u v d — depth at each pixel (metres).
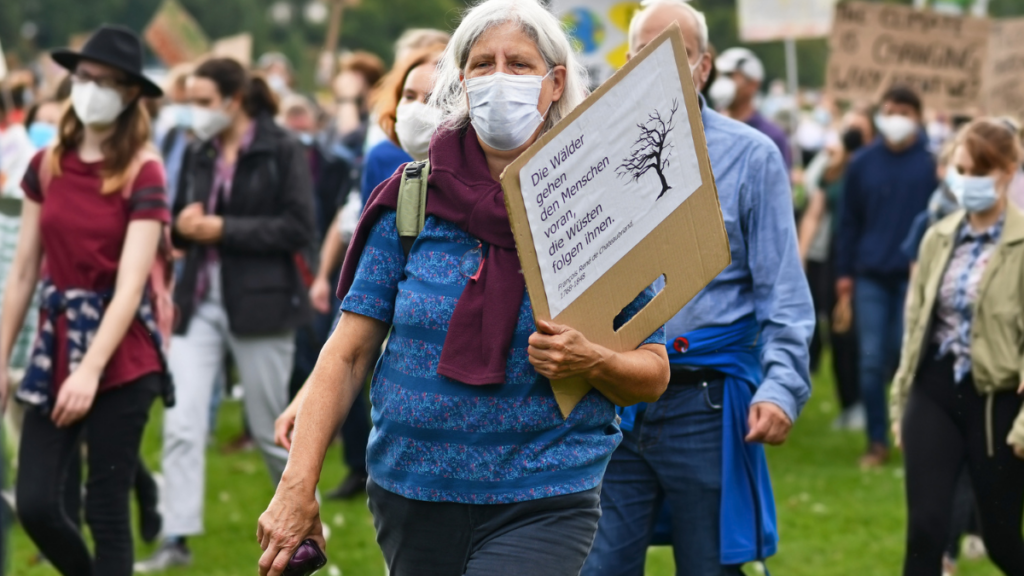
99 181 11.09
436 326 6.98
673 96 6.99
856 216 20.66
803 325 9.49
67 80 16.91
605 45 18.52
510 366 6.92
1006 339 11.30
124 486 10.97
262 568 7.04
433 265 7.06
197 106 14.12
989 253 11.55
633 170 6.91
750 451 9.65
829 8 29.78
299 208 14.15
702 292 9.65
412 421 7.02
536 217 6.59
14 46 115.06
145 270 10.99
